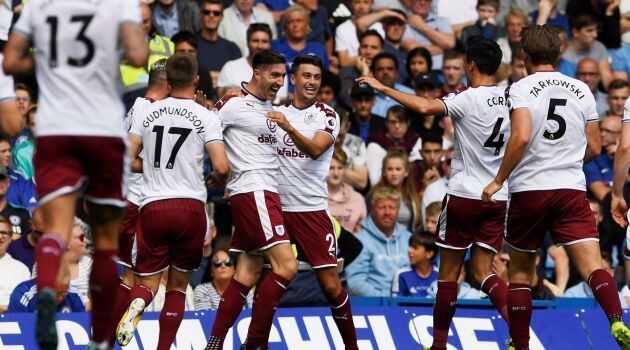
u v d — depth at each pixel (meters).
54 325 8.62
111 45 9.37
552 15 26.44
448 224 13.97
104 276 9.54
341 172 19.33
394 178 19.73
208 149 13.25
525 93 12.66
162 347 13.59
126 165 9.55
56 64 9.34
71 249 15.81
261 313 13.73
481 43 13.84
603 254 19.67
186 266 13.59
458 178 13.87
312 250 14.29
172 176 13.29
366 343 15.81
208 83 19.25
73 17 9.36
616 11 26.02
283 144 14.20
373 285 18.66
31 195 18.03
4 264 16.23
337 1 24.91
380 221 18.78
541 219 12.92
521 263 13.20
